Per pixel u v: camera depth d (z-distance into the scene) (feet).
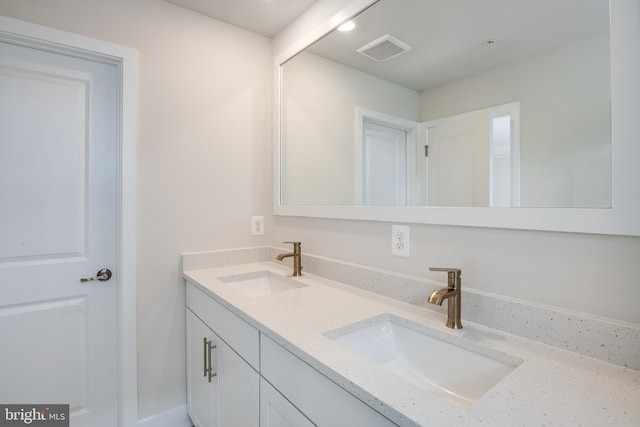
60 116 4.82
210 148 5.90
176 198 5.56
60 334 4.86
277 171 6.43
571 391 2.23
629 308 2.54
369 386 2.24
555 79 2.88
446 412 1.99
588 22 2.70
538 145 2.98
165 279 5.47
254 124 6.43
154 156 5.33
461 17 3.58
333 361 2.58
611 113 2.57
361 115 4.73
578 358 2.67
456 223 3.58
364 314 3.63
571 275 2.82
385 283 4.26
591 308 2.72
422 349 3.35
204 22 5.82
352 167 4.86
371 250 4.59
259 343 3.48
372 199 4.56
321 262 5.30
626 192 2.50
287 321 3.42
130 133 5.08
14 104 4.52
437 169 3.80
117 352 5.21
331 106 5.21
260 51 6.50
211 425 4.66
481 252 3.40
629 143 2.48
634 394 2.20
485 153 3.36
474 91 3.46
